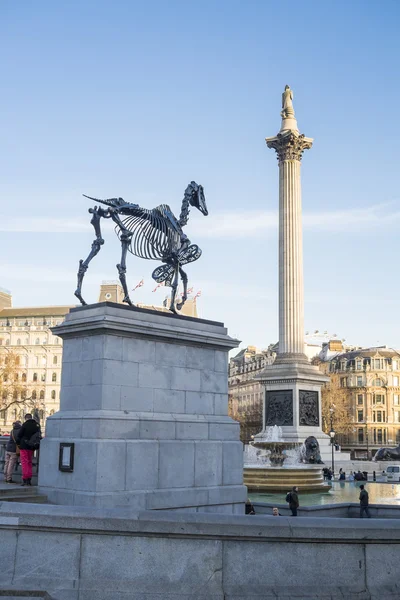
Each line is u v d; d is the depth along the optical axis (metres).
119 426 15.40
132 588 9.84
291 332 57.69
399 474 56.31
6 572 10.02
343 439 128.75
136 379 16.27
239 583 9.95
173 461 16.34
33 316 130.38
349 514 27.62
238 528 9.98
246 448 43.16
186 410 17.38
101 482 14.73
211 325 18.48
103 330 15.78
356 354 132.62
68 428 15.82
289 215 59.22
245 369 156.38
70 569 9.96
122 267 17.69
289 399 55.12
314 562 10.09
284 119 61.44
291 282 58.28
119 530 9.91
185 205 20.12
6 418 123.19
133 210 18.36
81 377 16.19
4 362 88.75
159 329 16.69
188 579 9.90
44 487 15.91
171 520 9.97
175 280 19.14
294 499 25.20
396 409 128.00
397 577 10.16
